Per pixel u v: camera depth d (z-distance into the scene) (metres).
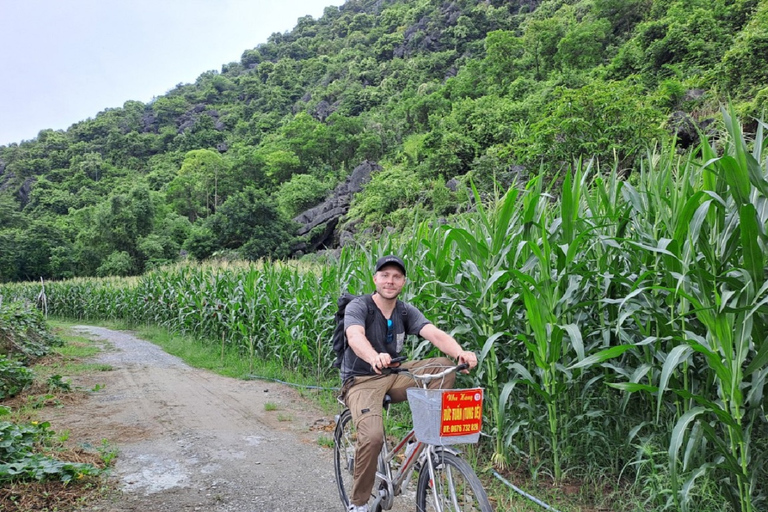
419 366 2.85
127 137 98.81
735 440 2.63
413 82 74.94
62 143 100.94
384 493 2.84
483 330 4.02
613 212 3.77
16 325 9.66
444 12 87.81
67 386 7.02
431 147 41.38
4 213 54.69
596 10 50.62
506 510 3.33
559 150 18.11
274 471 4.11
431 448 2.50
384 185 35.25
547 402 3.61
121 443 4.80
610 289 3.79
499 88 51.62
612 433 3.80
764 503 2.89
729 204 2.70
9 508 3.14
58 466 3.64
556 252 3.51
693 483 2.88
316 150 65.81
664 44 33.66
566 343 3.70
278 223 42.66
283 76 111.88
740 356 2.50
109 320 23.00
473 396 2.33
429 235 5.40
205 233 41.94
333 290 7.80
